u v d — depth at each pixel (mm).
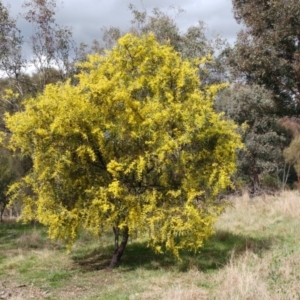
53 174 7172
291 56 14258
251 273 5957
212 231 6992
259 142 18688
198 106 7039
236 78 15930
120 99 7004
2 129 12164
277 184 20344
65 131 7074
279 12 13398
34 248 9898
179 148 7129
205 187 7293
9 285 6918
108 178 7422
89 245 9922
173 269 7379
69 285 6848
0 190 13859
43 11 13766
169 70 7336
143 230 7188
